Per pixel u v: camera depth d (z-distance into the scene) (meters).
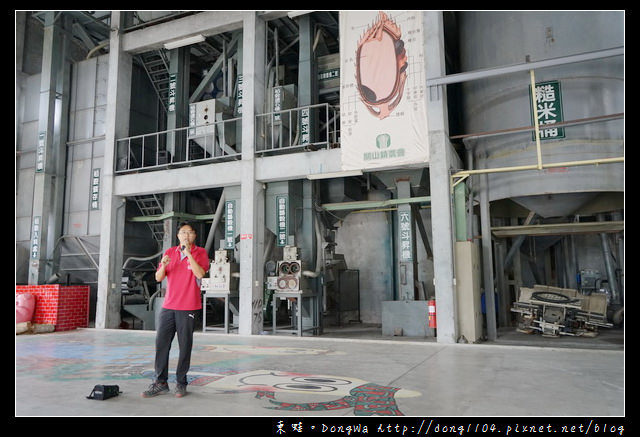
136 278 16.22
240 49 15.60
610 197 13.11
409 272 13.02
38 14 16.80
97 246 15.90
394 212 17.77
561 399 4.95
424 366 7.15
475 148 12.17
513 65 9.95
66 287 13.75
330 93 16.03
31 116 18.19
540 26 11.16
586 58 9.34
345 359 7.93
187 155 14.41
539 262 17.45
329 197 15.07
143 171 15.20
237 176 13.20
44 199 15.70
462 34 13.12
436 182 10.65
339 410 4.51
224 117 14.96
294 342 10.70
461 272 10.59
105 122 16.23
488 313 11.50
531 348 9.12
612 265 14.72
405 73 11.21
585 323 12.13
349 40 11.84
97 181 16.02
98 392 5.00
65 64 16.78
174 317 5.21
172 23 14.91
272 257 14.53
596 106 10.50
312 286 13.72
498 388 5.50
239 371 6.75
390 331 13.03
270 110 14.22
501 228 13.16
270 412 4.44
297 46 17.78
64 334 12.59
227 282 12.98
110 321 14.37
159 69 17.44
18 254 17.42
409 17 11.34
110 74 15.48
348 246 18.73
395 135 11.14
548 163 10.82
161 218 15.57
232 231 13.91
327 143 12.19
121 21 15.66
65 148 16.62
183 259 5.30
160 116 17.81
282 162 12.67
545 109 10.91
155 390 5.13
